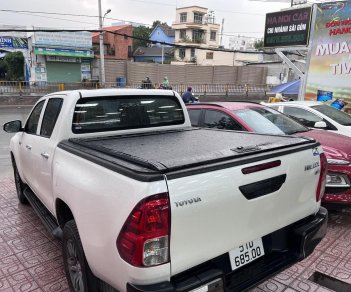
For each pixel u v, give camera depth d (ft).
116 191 6.63
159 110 12.72
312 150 9.07
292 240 8.92
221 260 7.38
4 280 10.76
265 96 102.83
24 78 108.37
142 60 195.52
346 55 34.14
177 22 199.41
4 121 47.50
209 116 18.92
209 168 6.74
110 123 11.40
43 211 12.87
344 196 14.46
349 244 13.00
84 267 8.15
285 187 8.21
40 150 11.43
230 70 116.16
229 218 7.12
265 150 8.09
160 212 6.09
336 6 34.12
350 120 22.98
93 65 106.83
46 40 98.32
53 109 11.62
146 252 6.16
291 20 38.83
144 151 8.31
